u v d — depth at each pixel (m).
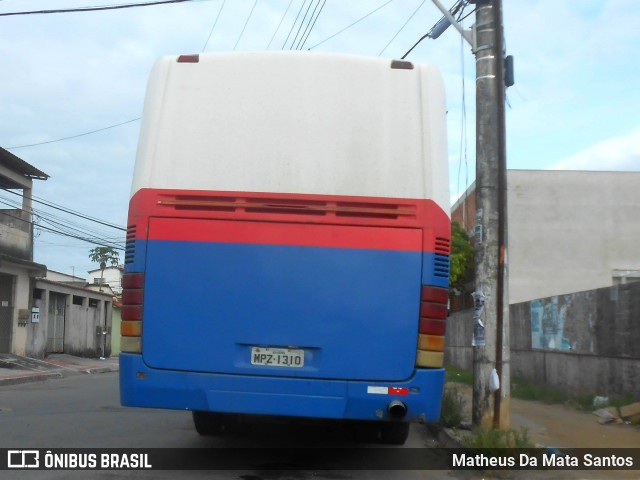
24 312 25.69
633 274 23.45
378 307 6.09
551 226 23.72
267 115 6.35
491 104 8.75
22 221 26.36
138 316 6.17
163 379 6.09
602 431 9.18
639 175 23.94
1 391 16.38
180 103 6.41
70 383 19.58
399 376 6.03
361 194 6.20
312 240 6.16
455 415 9.33
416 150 6.29
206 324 6.13
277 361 6.07
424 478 7.04
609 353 11.23
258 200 6.21
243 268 6.16
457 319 23.00
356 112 6.34
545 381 14.34
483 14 8.88
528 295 23.41
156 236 6.23
